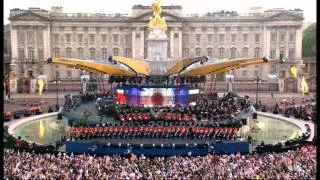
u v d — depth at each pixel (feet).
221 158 138.92
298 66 510.99
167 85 241.76
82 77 454.81
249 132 220.64
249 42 525.34
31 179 110.83
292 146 173.37
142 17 520.42
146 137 182.19
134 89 242.17
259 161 132.16
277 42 520.42
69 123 218.79
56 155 155.22
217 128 180.14
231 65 226.58
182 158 140.05
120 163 130.93
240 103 258.98
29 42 518.37
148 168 124.26
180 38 524.52
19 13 512.22
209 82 474.49
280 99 387.14
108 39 529.45
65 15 525.34
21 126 240.53
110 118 215.92
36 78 467.11
